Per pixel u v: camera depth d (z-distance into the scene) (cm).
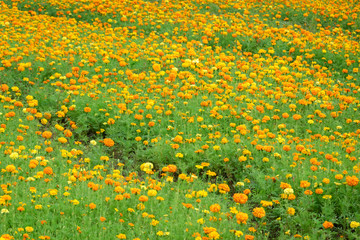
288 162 715
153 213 561
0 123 798
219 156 750
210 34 1448
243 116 884
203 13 1855
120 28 1534
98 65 1145
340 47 1460
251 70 1182
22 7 1803
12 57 1047
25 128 759
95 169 711
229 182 739
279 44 1479
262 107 895
